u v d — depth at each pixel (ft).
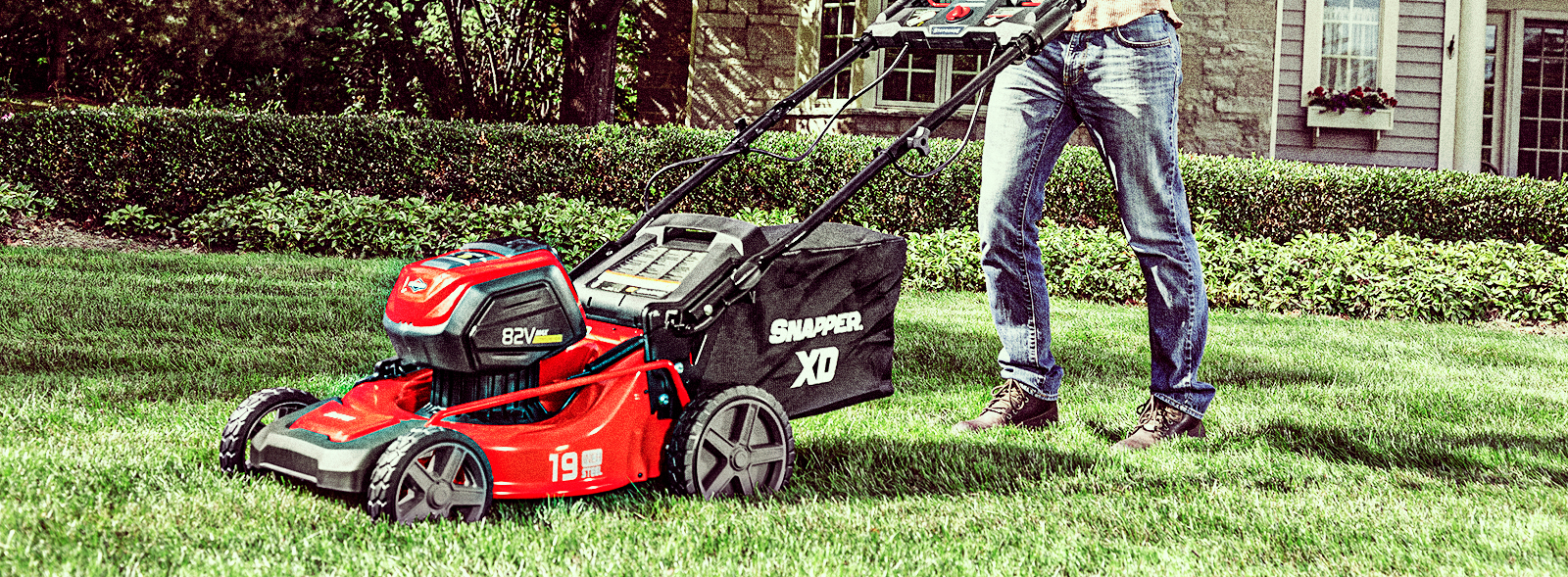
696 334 9.36
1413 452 12.05
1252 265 26.71
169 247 29.07
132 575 7.35
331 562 7.77
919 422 12.80
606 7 33.12
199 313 18.53
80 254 25.14
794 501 9.75
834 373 10.64
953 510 9.59
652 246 10.70
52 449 10.05
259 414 9.48
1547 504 10.09
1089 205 29.43
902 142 10.34
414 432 8.36
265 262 25.59
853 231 10.74
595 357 9.71
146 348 15.55
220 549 7.94
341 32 36.19
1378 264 26.50
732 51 37.47
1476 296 25.76
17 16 36.86
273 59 36.06
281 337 16.76
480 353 8.80
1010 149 12.69
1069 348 18.83
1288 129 38.70
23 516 8.16
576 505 9.14
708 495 9.53
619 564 7.97
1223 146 37.35
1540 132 43.37
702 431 9.40
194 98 39.14
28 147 30.32
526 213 29.09
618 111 38.83
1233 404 14.49
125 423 11.27
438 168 30.86
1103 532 9.15
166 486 9.12
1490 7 42.65
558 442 9.05
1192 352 12.49
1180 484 10.59
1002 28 11.27
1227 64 37.14
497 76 37.06
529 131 30.68
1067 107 12.66
